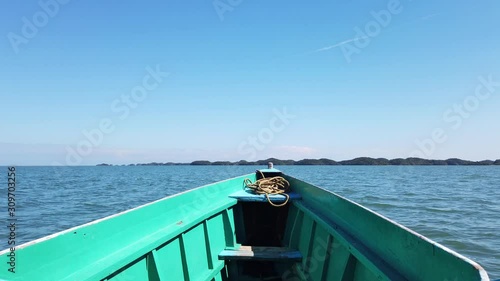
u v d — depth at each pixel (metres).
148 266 3.58
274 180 7.88
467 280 1.86
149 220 3.97
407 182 44.19
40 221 16.86
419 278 2.39
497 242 11.95
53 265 2.60
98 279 2.74
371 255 3.12
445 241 12.12
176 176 67.25
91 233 3.03
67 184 44.19
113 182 48.50
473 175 68.31
